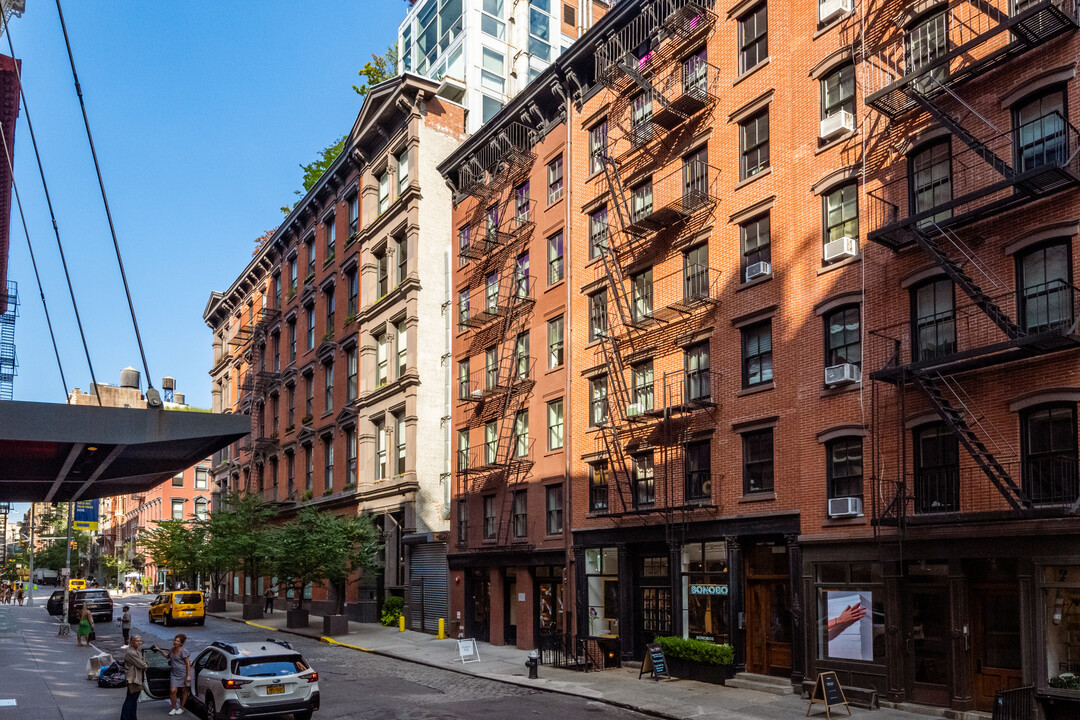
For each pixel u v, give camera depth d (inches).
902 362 791.7
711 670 915.4
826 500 848.9
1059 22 677.3
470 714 764.6
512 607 1341.0
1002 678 701.3
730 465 967.6
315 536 1517.0
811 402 877.2
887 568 778.8
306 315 2201.0
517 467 1323.8
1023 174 655.1
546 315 1311.5
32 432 484.4
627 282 1158.3
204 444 633.0
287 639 1462.8
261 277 2578.7
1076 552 649.0
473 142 1519.4
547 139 1353.3
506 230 1438.2
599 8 2325.3
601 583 1156.5
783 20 962.1
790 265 921.5
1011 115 732.0
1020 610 677.9
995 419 718.5
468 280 1539.1
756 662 928.9
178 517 4077.3
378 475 1793.8
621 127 1146.7
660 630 1061.1
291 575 1596.9
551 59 2107.5
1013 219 717.9
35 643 1359.5
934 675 748.0
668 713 754.8
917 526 749.3
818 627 842.8
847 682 805.2
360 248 1918.1
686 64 1107.3
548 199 1341.0
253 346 2561.5
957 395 745.0
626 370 1143.6
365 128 1862.7
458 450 1510.8
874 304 826.2
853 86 879.1
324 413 2041.1
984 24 759.1
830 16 893.2
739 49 1024.9
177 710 757.3
